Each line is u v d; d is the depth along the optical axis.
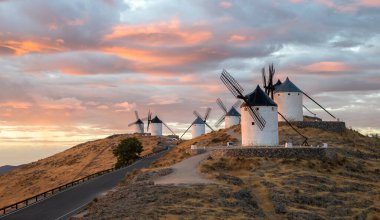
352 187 65.62
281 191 60.59
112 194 56.44
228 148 78.06
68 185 80.75
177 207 46.41
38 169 151.62
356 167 77.94
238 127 121.62
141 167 93.75
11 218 53.03
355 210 57.56
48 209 57.16
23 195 115.19
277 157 76.31
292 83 107.94
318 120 114.50
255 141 82.88
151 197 50.12
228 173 69.62
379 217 56.09
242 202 52.91
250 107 82.88
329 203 59.00
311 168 73.44
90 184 77.44
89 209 51.84
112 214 43.69
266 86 99.62
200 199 50.66
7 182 140.38
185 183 58.62
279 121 106.31
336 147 88.38
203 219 42.91
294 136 96.06
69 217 48.31
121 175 85.62
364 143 100.31
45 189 116.19
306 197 59.28
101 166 133.00
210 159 76.88
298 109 106.38
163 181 61.56
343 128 107.38
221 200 51.34
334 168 75.31
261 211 53.47
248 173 69.38
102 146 168.25
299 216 53.72
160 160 101.31
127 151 112.94
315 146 84.12
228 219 44.38
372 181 71.94
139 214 42.75
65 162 153.50
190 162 76.88
